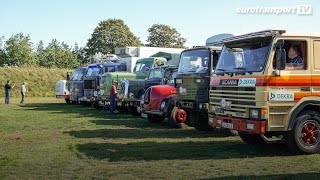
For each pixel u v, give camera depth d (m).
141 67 20.44
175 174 6.87
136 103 17.91
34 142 10.62
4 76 42.22
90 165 7.69
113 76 20.23
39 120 16.09
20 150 9.35
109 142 10.55
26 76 43.31
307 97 8.41
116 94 19.00
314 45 8.57
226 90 9.10
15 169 7.36
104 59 25.66
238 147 9.69
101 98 20.84
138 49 22.89
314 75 8.48
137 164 7.74
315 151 8.48
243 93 8.52
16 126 14.04
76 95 25.44
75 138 11.31
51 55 56.22
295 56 8.43
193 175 6.79
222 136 11.66
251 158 8.27
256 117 8.18
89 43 76.88
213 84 9.70
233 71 8.97
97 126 14.18
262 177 6.56
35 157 8.48
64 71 46.72
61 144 10.18
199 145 9.99
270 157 8.36
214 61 11.62
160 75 16.92
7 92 28.30
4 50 52.03
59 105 26.34
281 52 8.07
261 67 8.24
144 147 9.70
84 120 16.12
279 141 8.88
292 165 7.51
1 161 8.06
